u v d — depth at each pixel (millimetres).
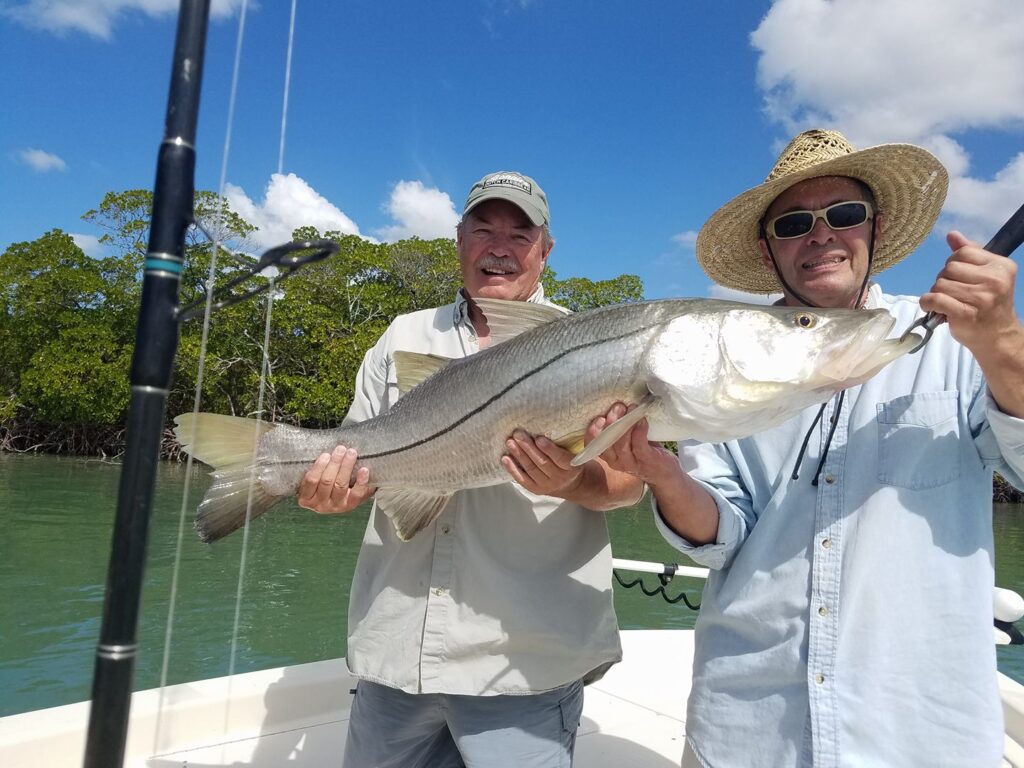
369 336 29500
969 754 1896
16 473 23344
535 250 3012
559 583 2584
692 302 2461
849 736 2006
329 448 2791
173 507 15375
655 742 3619
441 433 2650
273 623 8375
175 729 3281
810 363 2236
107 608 1289
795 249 2502
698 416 2371
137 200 33875
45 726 2953
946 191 2547
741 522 2385
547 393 2482
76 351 31406
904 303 2512
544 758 2518
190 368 24359
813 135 2549
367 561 2793
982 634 1957
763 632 2240
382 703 2666
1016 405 1842
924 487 2090
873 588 2061
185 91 1384
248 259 1632
